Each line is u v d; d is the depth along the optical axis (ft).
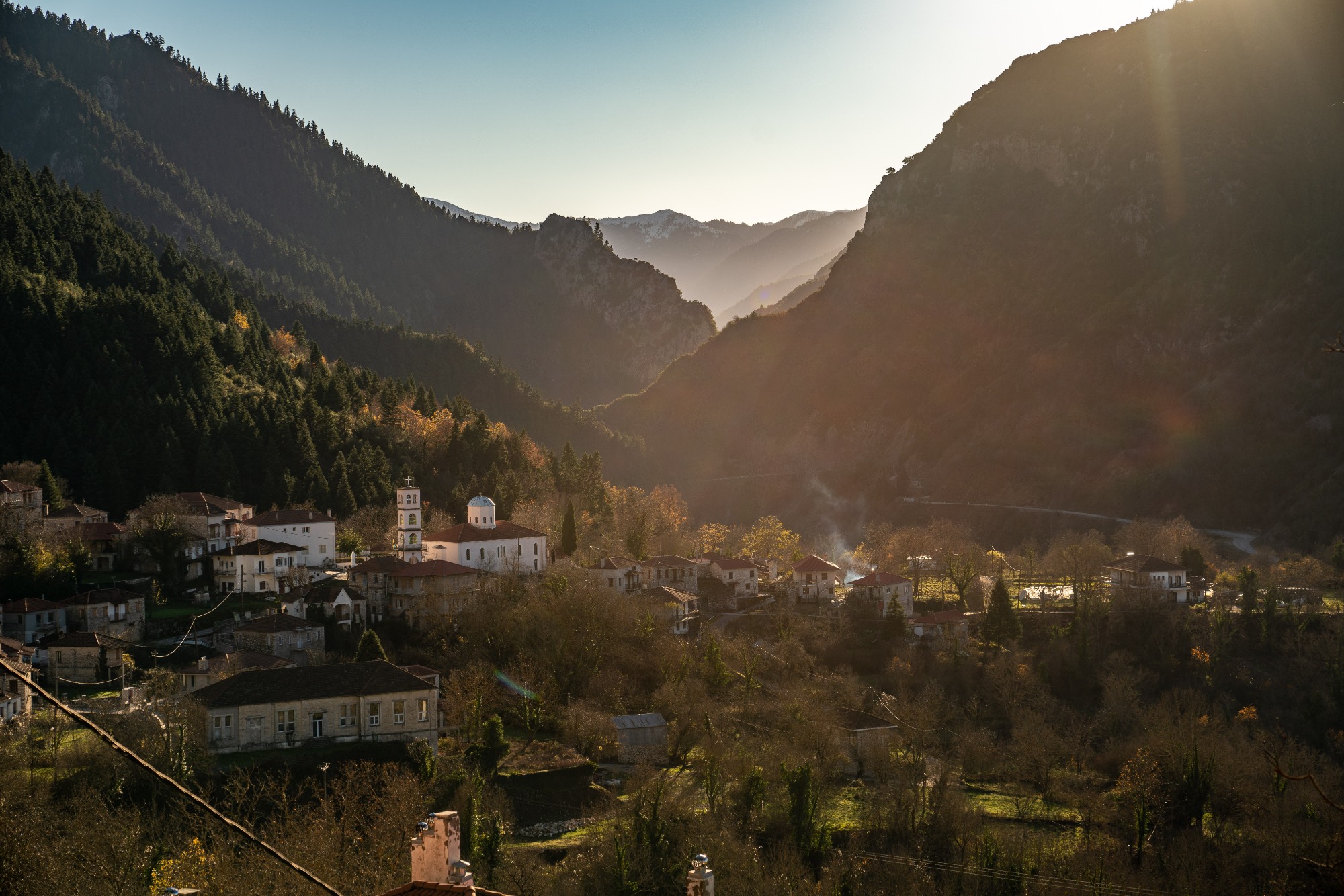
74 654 372.79
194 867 181.68
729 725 354.54
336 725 317.01
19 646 362.94
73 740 268.41
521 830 282.97
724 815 279.49
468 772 294.46
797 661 442.09
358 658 377.30
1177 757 305.73
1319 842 243.81
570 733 349.61
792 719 352.08
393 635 435.12
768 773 297.74
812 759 315.37
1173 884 256.32
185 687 356.38
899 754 338.95
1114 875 257.75
